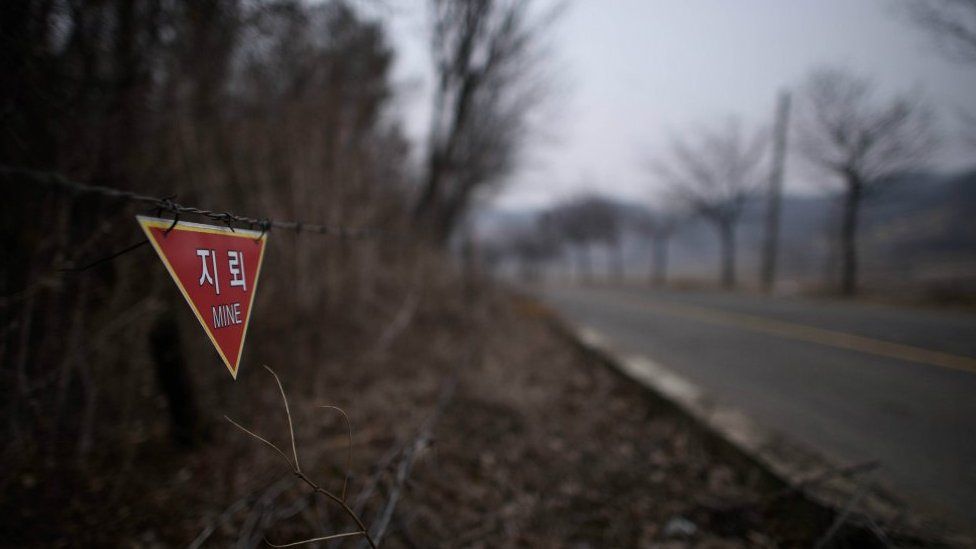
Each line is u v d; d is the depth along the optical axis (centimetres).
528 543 288
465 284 1030
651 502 331
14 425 251
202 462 313
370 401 436
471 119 1256
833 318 1020
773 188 2023
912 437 410
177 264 116
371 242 670
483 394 489
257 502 276
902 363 640
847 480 323
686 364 654
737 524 300
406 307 734
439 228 1166
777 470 338
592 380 595
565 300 1644
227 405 382
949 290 1314
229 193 480
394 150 849
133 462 301
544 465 376
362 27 606
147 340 314
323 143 579
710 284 2725
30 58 251
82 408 305
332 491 303
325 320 536
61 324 286
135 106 344
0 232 259
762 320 1030
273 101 525
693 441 412
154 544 246
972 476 342
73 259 260
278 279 491
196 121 427
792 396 516
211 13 361
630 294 1969
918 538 262
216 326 127
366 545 238
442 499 317
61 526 244
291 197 516
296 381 450
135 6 330
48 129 278
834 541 267
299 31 464
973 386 542
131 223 321
